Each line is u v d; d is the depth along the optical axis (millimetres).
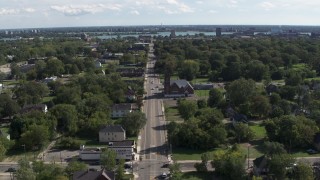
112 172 145375
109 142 192375
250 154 176125
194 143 186000
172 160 171875
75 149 191250
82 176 141000
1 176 158875
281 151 157750
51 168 149125
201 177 152375
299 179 141125
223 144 190375
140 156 177625
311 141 183125
